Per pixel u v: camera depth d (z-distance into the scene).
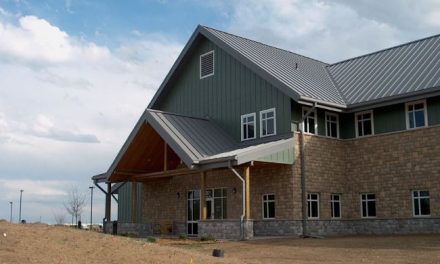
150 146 26.59
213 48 28.48
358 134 25.91
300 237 22.30
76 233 13.92
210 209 26.55
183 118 26.39
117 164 26.70
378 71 27.31
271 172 24.42
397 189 24.09
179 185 28.66
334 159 25.64
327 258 14.78
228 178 25.89
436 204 22.69
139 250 12.77
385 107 24.94
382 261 13.87
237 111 26.62
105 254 11.92
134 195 28.47
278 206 23.97
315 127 25.09
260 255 15.69
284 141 23.45
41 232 13.41
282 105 24.48
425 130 23.36
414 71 25.22
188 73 29.81
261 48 29.45
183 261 11.98
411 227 23.42
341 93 26.52
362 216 25.33
